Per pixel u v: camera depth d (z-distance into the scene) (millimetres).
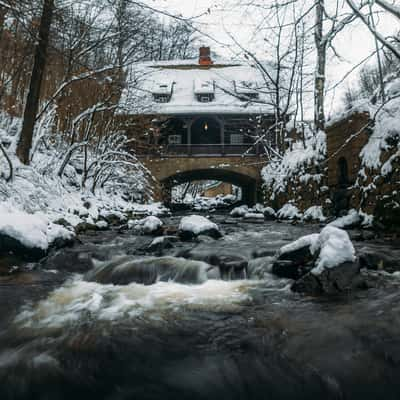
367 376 2113
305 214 12352
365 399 1920
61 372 2266
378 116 8516
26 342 2736
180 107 23781
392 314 2992
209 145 23016
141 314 3367
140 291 4230
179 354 2484
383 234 7293
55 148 13398
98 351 2551
